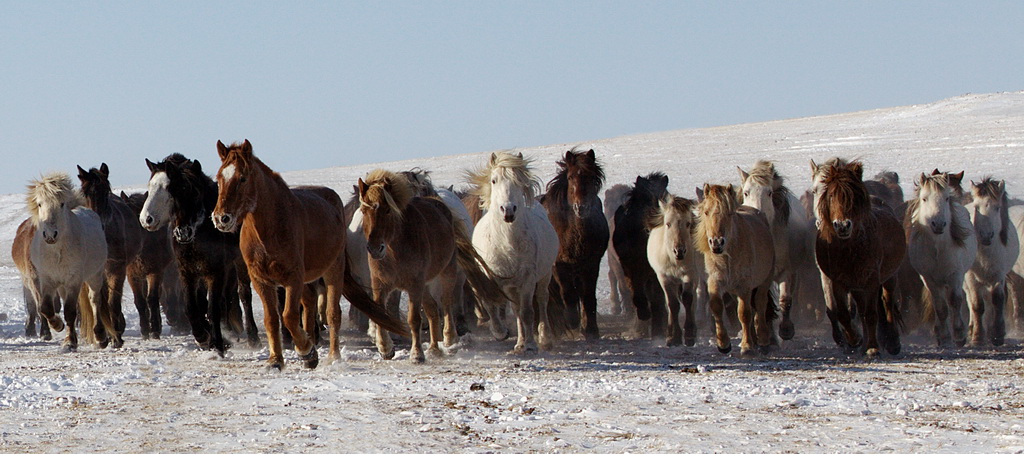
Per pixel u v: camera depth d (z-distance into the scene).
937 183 16.72
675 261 16.77
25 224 18.78
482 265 15.73
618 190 28.06
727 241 14.41
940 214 16.55
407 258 13.84
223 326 16.72
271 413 9.58
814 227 17.89
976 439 7.99
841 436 8.19
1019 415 9.11
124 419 9.32
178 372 13.06
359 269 15.90
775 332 18.05
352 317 20.67
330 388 11.27
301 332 13.21
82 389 11.37
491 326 18.91
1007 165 50.28
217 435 8.52
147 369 13.54
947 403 9.84
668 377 12.23
